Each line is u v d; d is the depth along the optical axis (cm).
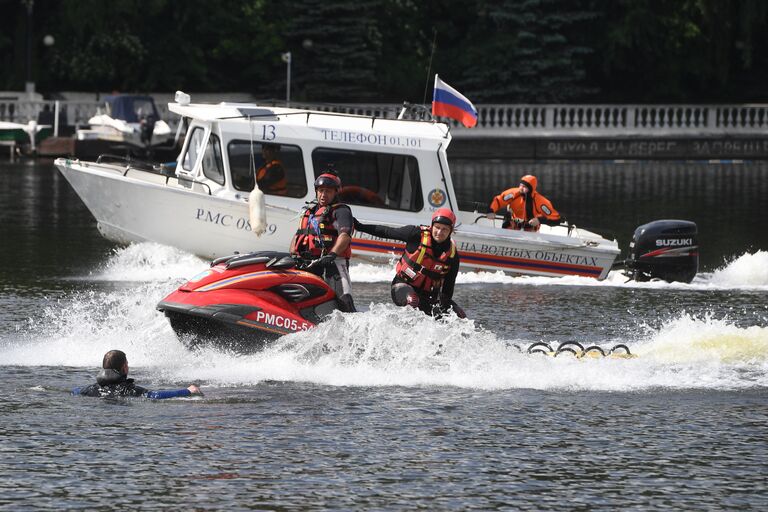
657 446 3061
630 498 2650
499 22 19850
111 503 2570
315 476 2766
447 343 3947
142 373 3816
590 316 5225
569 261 6506
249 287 3853
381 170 6438
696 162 18238
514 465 2880
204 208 6316
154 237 6419
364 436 3109
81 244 7519
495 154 18388
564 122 19375
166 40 19750
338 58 19350
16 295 5475
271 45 19900
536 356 4050
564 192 12181
